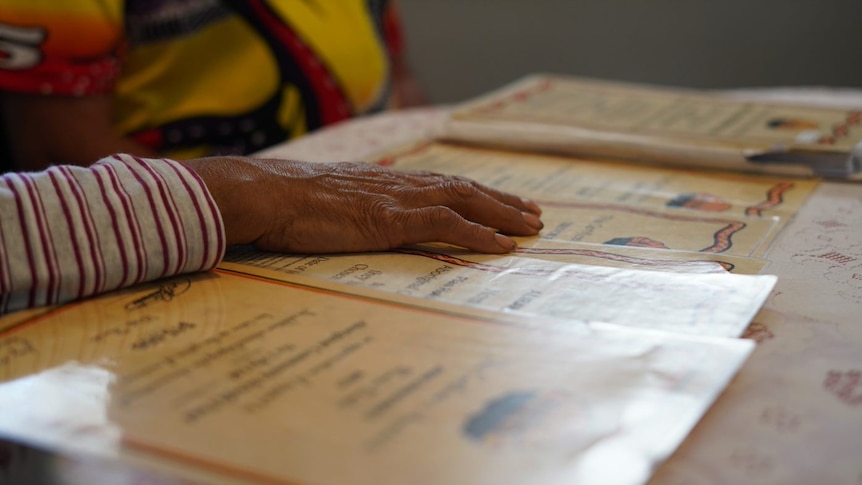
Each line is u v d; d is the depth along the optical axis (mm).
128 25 1258
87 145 1186
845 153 931
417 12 2225
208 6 1273
